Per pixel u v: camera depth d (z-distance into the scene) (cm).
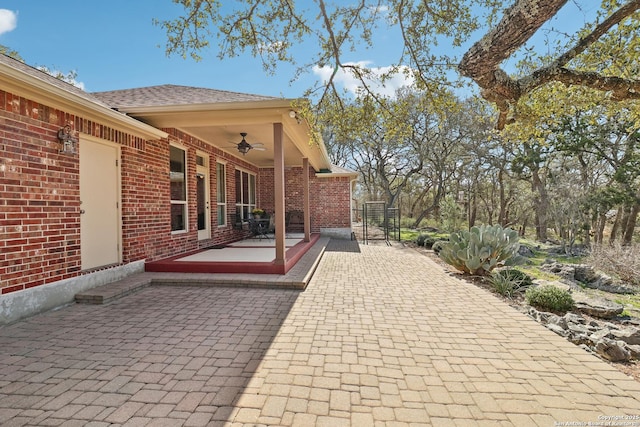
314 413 205
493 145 1845
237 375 250
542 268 811
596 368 266
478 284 561
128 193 546
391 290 516
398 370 260
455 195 2317
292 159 1139
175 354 284
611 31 413
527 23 278
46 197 402
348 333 336
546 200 1538
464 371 260
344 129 479
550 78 366
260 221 1026
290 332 337
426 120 2031
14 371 254
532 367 267
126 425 192
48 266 404
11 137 361
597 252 867
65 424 192
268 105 521
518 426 195
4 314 352
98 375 248
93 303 434
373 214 2166
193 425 193
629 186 1386
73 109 427
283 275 562
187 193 736
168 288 518
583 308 425
